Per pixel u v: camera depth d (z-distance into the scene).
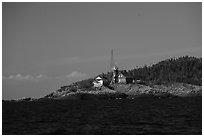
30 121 70.62
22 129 57.94
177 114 82.06
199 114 80.88
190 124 61.75
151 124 62.56
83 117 78.31
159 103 141.75
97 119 72.94
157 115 80.38
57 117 79.50
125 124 62.97
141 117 76.00
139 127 58.75
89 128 58.16
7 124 65.19
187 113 84.25
